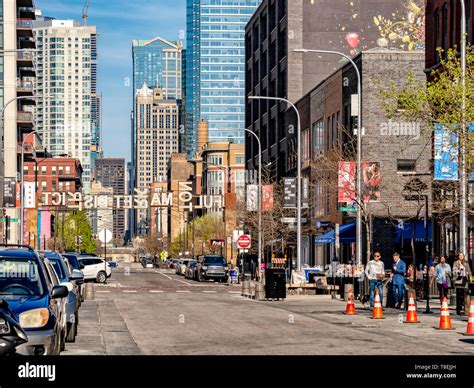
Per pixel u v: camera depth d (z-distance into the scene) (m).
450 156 35.25
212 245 118.81
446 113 35.16
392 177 64.75
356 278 47.09
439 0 54.91
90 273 74.50
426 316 33.81
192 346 22.27
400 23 98.12
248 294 53.06
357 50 98.50
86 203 106.44
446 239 53.88
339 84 73.88
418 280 46.94
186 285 73.00
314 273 60.28
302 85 98.88
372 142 65.38
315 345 22.48
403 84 66.12
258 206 71.69
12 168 114.06
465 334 25.89
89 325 29.25
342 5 98.62
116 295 53.16
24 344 14.59
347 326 29.02
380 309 32.78
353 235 64.75
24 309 15.14
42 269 16.78
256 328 28.06
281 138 104.94
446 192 49.03
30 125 120.38
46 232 160.88
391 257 64.44
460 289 34.28
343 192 48.47
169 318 32.84
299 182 61.25
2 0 114.19
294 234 92.25
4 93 114.75
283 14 104.75
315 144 84.25
